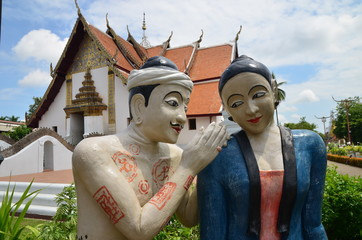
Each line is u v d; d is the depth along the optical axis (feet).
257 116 5.82
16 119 163.53
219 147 5.93
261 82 5.82
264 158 5.85
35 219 21.35
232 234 5.77
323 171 6.17
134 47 77.36
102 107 65.41
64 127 73.20
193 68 72.38
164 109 6.11
